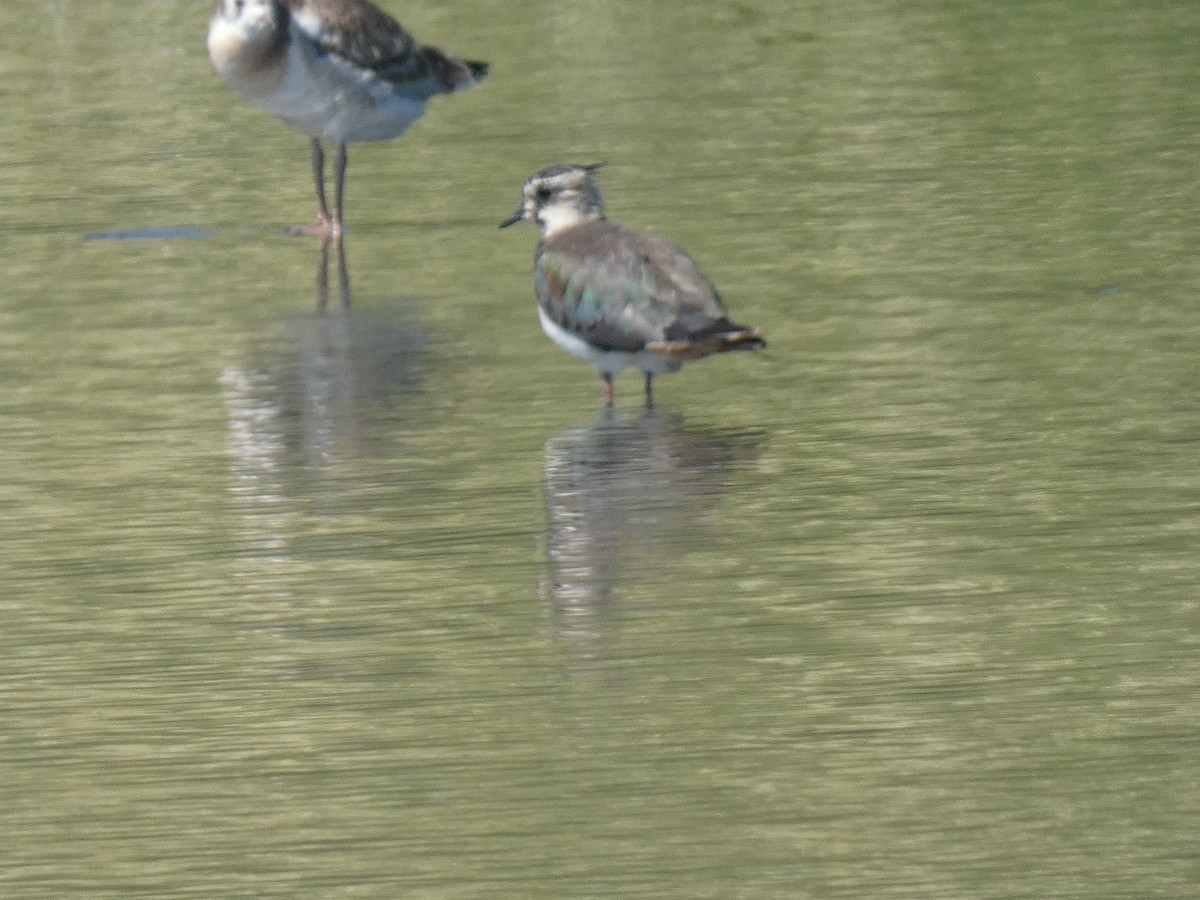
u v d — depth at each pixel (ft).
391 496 48.03
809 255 66.44
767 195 73.72
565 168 54.60
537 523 45.96
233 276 67.87
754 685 38.24
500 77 94.12
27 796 35.42
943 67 92.79
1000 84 89.20
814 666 38.91
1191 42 95.30
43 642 41.22
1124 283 62.23
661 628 40.73
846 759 35.63
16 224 74.90
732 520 45.75
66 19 110.01
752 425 51.75
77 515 47.65
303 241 72.13
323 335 60.95
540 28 104.12
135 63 99.66
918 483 47.47
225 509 47.70
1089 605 40.98
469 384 56.03
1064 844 32.73
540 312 53.57
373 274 67.72
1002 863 32.30
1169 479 47.14
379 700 38.32
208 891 32.30
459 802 34.65
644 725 37.01
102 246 71.97
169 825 34.35
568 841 33.37
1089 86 88.22
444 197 76.84
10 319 63.41
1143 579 42.06
